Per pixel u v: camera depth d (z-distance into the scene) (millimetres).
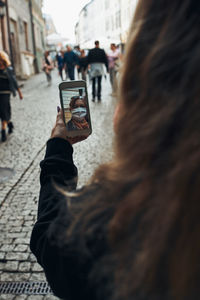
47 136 6531
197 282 393
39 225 713
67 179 789
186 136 430
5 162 4996
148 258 434
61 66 18734
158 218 439
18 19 21750
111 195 514
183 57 450
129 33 571
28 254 2625
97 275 490
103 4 45219
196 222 403
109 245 495
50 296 2178
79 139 1065
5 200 3625
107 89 13867
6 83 6305
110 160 595
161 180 449
